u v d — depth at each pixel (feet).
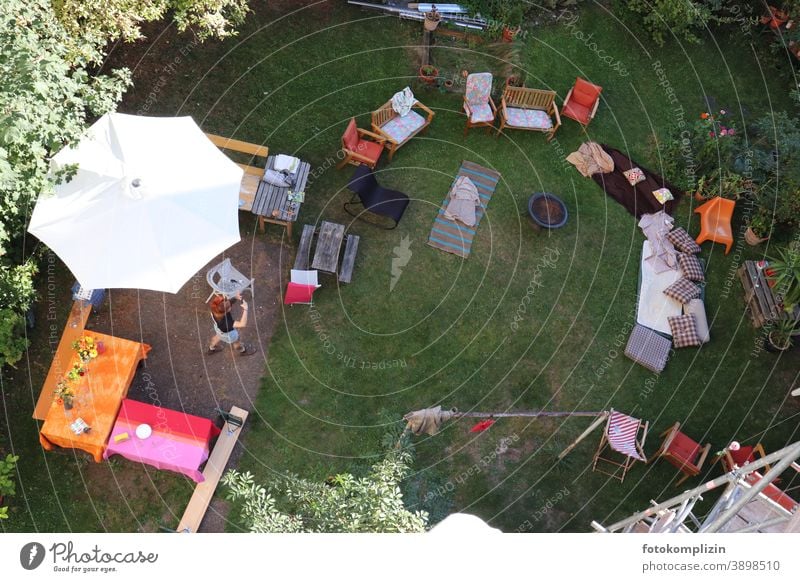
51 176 38.29
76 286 43.83
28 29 37.09
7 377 42.88
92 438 39.60
